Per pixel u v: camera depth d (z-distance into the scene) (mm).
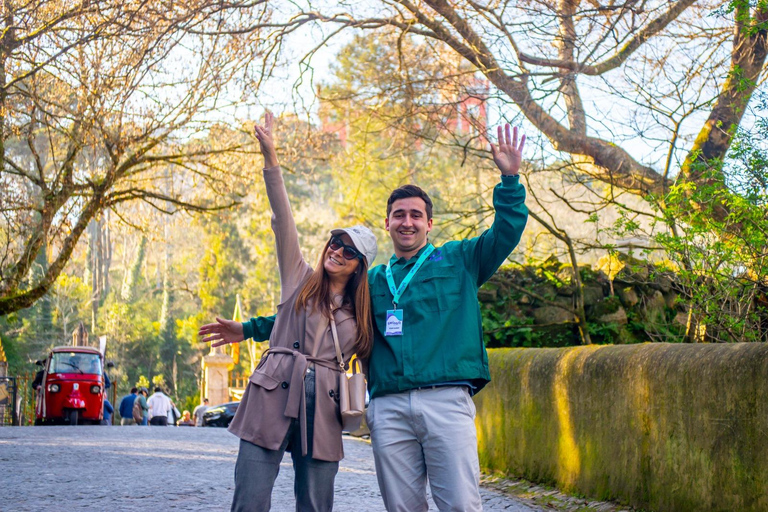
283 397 3812
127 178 21359
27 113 16484
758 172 7066
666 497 5574
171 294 63406
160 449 11242
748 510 4723
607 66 12242
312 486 3867
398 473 3801
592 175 12570
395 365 3777
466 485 3711
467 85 13805
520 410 8172
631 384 6082
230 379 42812
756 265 7184
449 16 12914
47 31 15359
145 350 58375
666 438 5598
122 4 13906
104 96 15734
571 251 11648
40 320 51219
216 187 21266
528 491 7473
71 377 22281
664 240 7738
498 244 3871
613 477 6305
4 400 30406
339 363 3859
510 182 3889
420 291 3857
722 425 4984
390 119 15719
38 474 8070
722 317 7484
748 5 8078
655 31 11258
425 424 3717
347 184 31812
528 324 12117
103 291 69938
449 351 3768
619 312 11938
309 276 4031
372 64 17609
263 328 4344
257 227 53031
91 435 13719
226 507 6391
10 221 17750
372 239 3928
